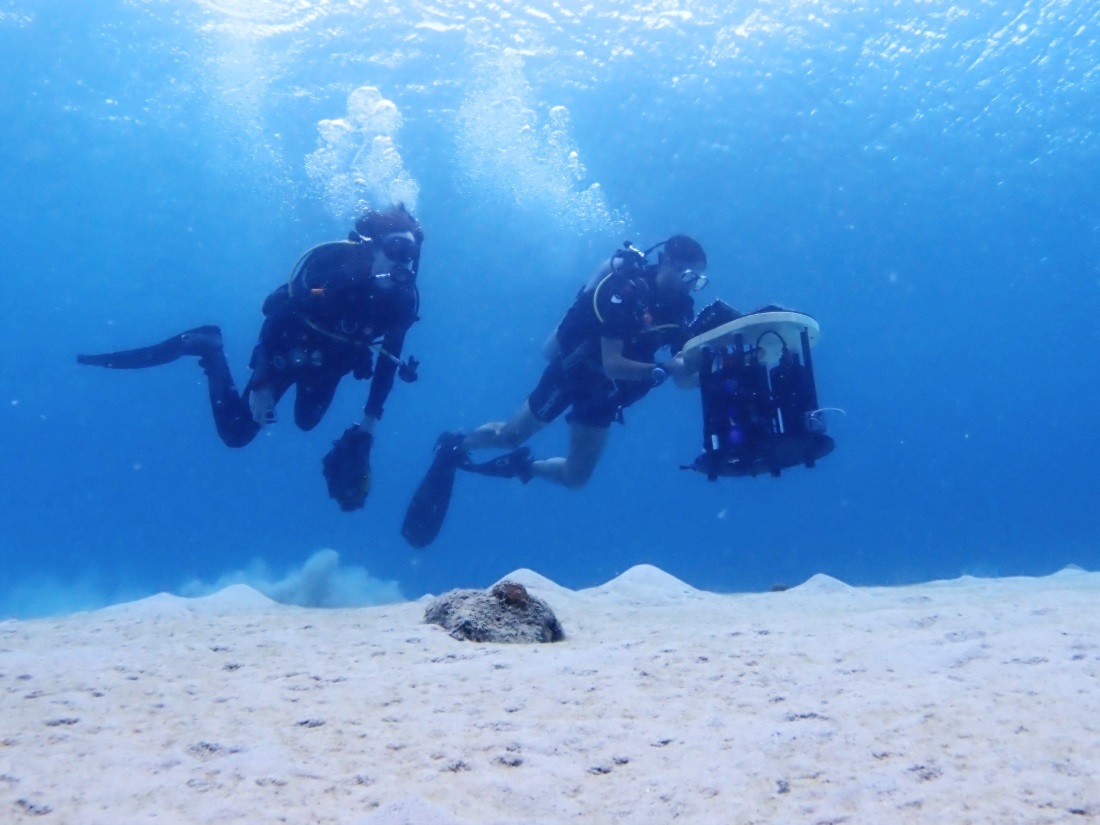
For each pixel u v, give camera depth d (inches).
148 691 85.4
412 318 216.7
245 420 230.8
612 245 1106.1
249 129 808.3
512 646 112.3
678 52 706.8
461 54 692.7
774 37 681.6
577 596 189.2
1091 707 67.9
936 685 78.3
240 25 674.2
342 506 205.3
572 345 254.1
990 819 48.6
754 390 174.4
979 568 983.0
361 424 209.8
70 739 68.5
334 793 56.9
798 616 146.2
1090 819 47.9
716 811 52.7
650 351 240.4
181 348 242.2
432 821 50.0
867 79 738.2
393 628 130.2
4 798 54.9
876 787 54.2
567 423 281.6
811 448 173.5
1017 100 766.5
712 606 169.5
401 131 749.3
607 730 69.8
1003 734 62.7
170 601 177.2
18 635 133.3
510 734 69.7
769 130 803.4
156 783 58.2
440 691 84.6
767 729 67.4
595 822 52.1
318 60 685.9
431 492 303.3
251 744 66.8
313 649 111.0
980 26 673.6
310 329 211.5
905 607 154.4
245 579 768.3
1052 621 115.1
